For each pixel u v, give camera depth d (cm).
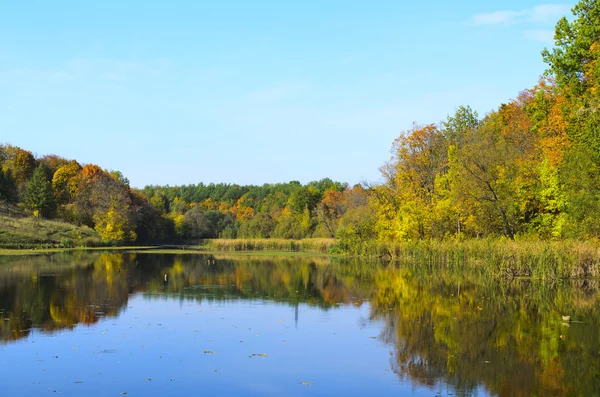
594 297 2570
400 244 5350
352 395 1183
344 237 6481
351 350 1555
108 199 9238
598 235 3669
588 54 3919
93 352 1504
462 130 7012
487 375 1335
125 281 3225
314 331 1797
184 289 2867
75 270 3928
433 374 1335
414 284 3109
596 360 1466
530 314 2120
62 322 1914
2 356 1459
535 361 1451
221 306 2298
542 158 4775
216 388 1214
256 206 14788
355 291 2806
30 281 3144
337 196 11231
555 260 3256
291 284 3130
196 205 14050
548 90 5291
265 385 1239
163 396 1160
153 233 10619
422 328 1855
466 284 3089
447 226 5459
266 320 1983
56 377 1280
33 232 7781
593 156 3653
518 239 4094
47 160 11562
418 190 5784
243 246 7669
